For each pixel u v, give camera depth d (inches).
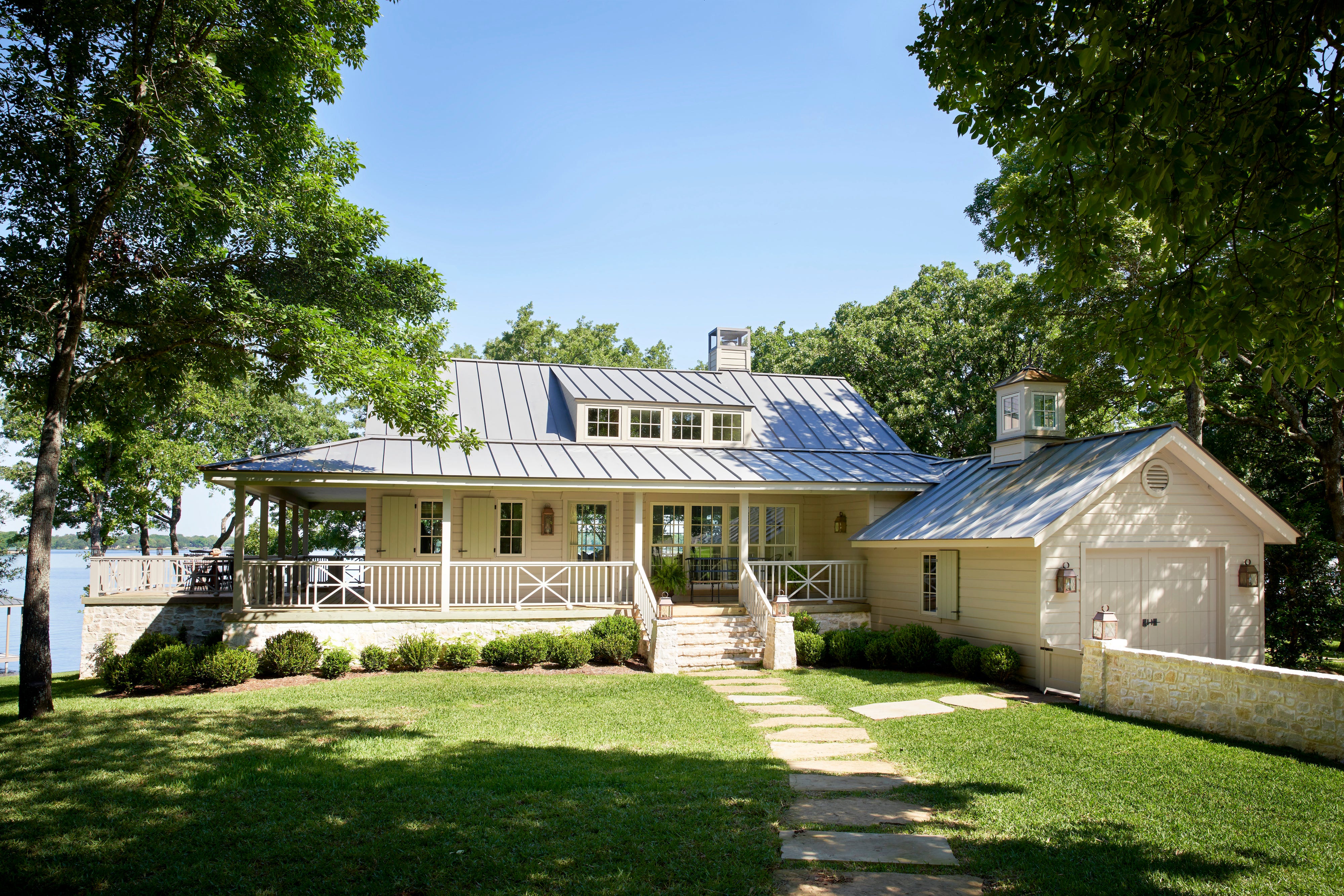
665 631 566.9
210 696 471.2
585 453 715.4
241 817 246.8
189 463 1066.7
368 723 395.2
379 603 642.8
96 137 395.5
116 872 208.7
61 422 435.8
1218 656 554.9
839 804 269.6
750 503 797.2
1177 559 551.2
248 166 478.9
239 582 578.2
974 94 284.8
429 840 227.9
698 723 403.9
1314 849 229.0
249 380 617.6
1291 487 874.8
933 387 1131.3
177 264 494.9
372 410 557.6
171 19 435.8
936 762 327.0
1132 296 650.2
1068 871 211.8
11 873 207.3
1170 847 230.7
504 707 439.5
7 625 956.0
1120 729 382.0
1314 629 602.5
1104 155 276.4
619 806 259.1
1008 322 1071.6
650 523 764.6
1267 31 218.1
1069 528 517.3
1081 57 241.1
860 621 714.8
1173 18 215.9
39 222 457.7
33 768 303.1
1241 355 719.1
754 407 794.8
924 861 217.5
